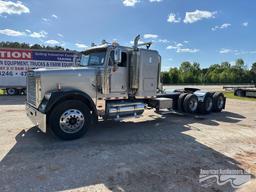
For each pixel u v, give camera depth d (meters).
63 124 5.86
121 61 7.12
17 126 7.34
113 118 7.10
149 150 5.34
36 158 4.71
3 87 17.88
